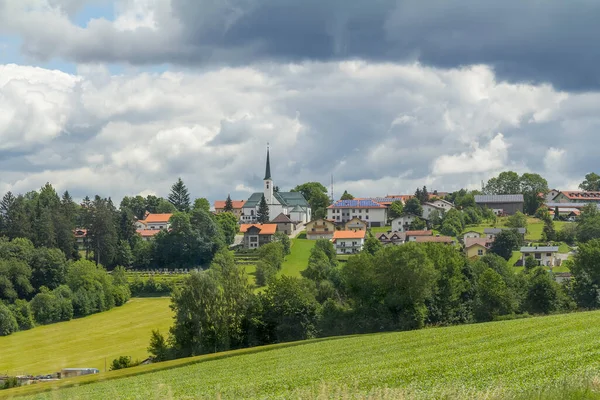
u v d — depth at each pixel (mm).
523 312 118938
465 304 117500
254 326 105562
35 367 116188
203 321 102562
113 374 81375
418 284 108062
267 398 49094
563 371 42688
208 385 62750
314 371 64562
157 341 103688
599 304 122312
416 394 40000
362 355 73938
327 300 114500
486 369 48406
